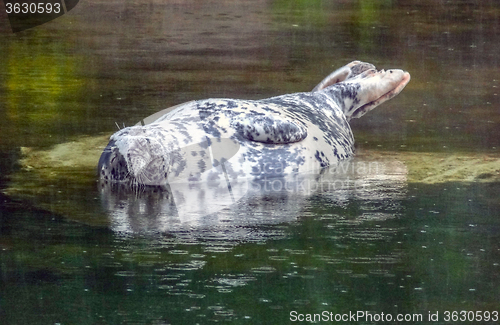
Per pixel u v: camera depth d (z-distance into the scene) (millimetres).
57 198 19094
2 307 12992
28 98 31109
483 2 54781
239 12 52438
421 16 50312
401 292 13539
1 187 20000
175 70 36656
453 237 16234
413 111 29469
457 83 34156
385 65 37531
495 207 18234
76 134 25781
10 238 16312
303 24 48250
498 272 14375
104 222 17266
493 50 41062
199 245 15828
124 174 19984
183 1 55844
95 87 33188
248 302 13117
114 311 12781
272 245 15812
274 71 36438
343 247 15695
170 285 13836
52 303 13133
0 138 25172
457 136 25734
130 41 43625
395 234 16438
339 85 25484
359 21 48844
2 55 39625
